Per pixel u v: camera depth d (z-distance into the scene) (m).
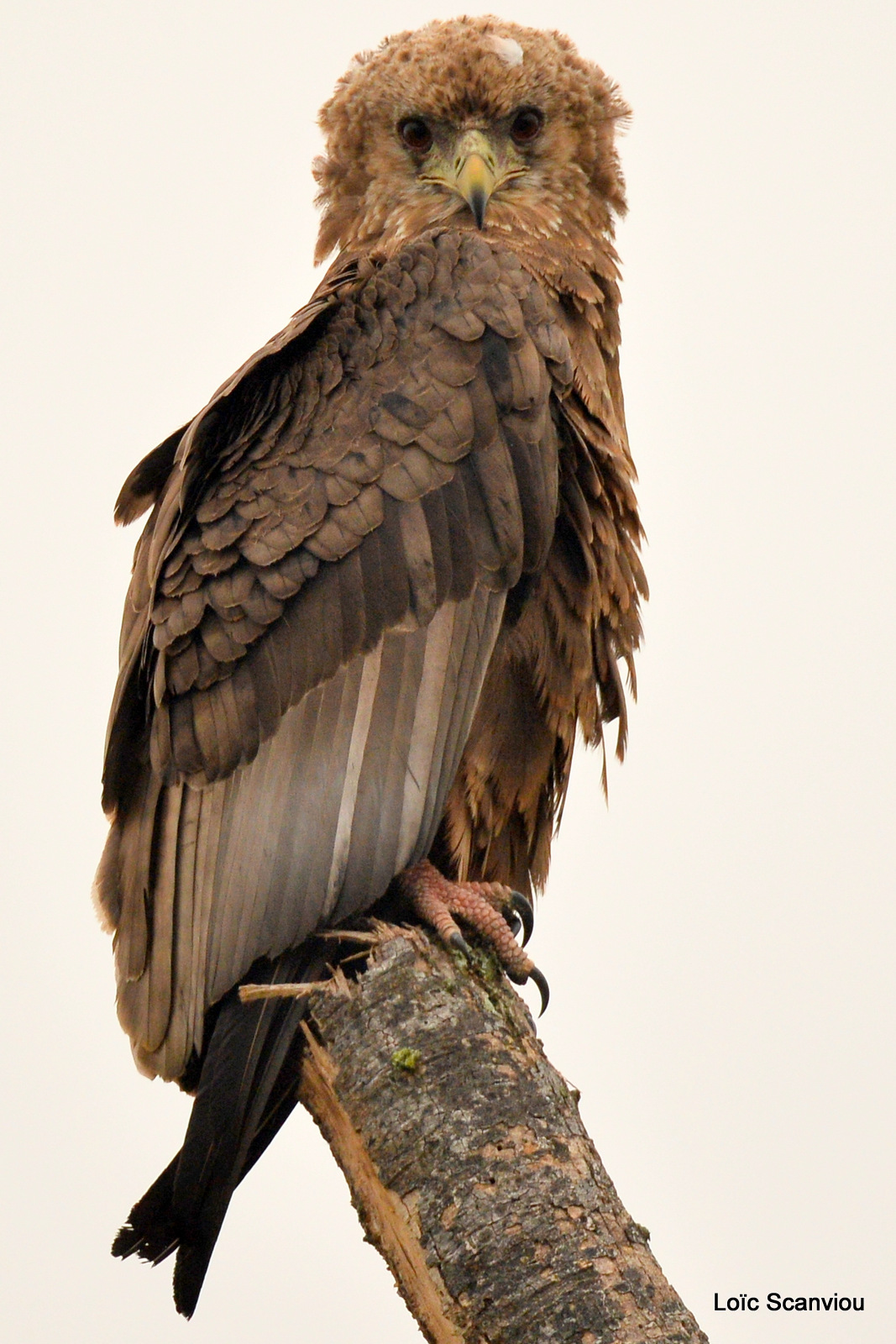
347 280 10.65
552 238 11.73
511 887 11.04
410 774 8.94
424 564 9.27
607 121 12.23
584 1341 6.88
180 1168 8.31
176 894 9.23
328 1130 7.87
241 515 9.62
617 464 10.55
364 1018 7.80
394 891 8.98
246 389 10.32
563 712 10.47
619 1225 7.24
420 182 12.05
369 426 9.59
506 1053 7.66
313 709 9.16
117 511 11.16
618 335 11.78
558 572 10.21
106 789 9.87
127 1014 9.36
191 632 9.49
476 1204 7.22
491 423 9.60
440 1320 7.19
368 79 12.25
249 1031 8.30
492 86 11.71
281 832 8.96
